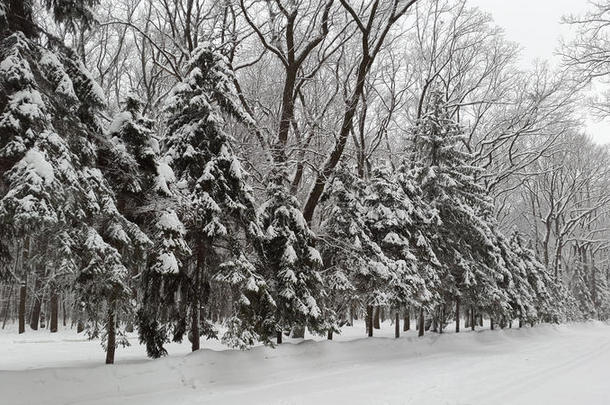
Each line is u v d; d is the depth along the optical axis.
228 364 12.28
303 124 25.06
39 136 8.51
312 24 23.95
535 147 45.44
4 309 31.56
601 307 68.12
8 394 8.23
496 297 26.22
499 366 15.48
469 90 40.41
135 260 11.02
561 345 24.81
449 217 24.81
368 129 35.81
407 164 24.42
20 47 8.79
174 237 11.40
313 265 15.79
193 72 13.00
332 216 18.81
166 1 24.03
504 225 64.00
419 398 9.91
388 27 20.92
